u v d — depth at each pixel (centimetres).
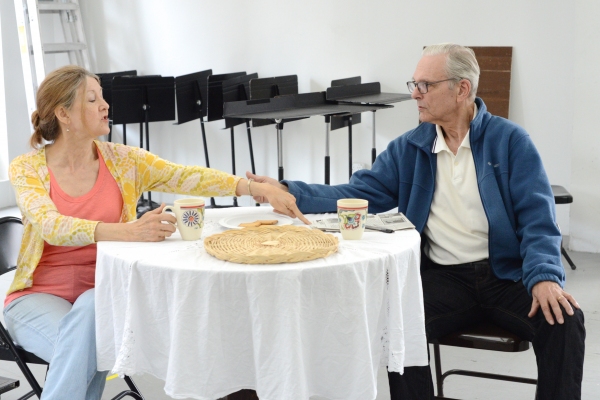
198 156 560
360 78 482
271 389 158
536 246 199
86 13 569
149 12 552
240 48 529
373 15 484
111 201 212
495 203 212
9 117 559
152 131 570
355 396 164
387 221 199
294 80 488
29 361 197
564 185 447
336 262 160
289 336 155
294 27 509
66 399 174
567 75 435
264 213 214
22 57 512
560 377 185
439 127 222
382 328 172
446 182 221
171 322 161
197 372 160
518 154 213
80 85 202
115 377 272
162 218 184
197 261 163
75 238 188
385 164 233
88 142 208
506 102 446
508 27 445
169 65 555
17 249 217
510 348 197
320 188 221
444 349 299
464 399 250
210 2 531
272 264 159
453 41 462
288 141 527
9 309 201
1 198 562
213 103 467
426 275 219
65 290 206
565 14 430
